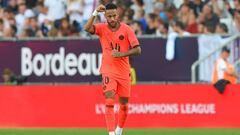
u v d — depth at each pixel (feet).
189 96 155.74
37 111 162.81
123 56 112.78
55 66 181.37
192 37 175.32
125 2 201.67
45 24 204.54
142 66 177.58
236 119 153.99
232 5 196.13
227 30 185.06
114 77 114.11
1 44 183.62
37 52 181.88
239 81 173.37
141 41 177.27
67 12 207.21
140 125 157.58
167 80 176.96
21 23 208.54
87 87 160.15
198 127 155.53
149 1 202.49
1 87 164.55
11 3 214.28
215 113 154.81
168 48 175.83
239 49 173.47
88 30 114.21
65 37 180.55
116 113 152.46
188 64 175.94
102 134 143.13
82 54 179.83
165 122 156.87
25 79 182.80
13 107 163.73
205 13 190.08
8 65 183.62
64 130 153.69
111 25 114.01
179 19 193.36
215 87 154.71
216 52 173.47
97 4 206.08
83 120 160.25
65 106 161.38
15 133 147.54
